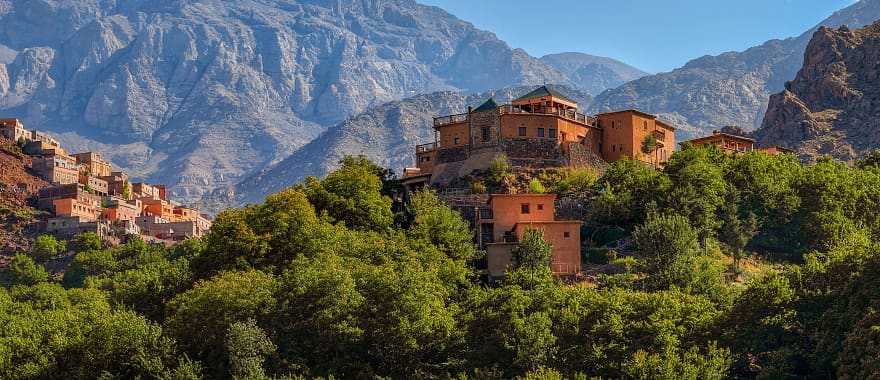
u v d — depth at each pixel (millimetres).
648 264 138875
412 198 169000
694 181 165375
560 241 153500
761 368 108875
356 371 115000
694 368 102250
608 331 110500
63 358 117688
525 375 107562
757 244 166000
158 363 113875
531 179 180250
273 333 117312
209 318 119250
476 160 186875
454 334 115688
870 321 102000
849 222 162000
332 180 167375
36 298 186000
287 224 146625
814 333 107750
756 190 169625
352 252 141375
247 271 135750
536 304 117625
